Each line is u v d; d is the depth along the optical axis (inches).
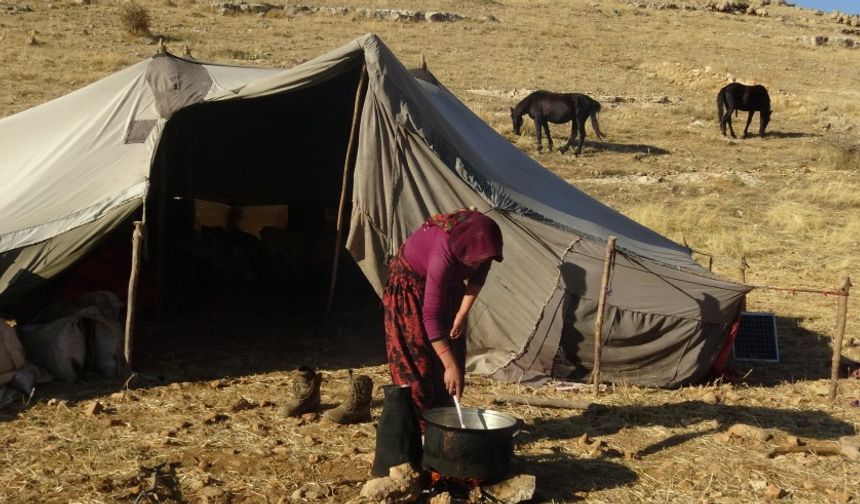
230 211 427.8
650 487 193.9
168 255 358.6
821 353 312.8
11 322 302.4
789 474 203.3
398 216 259.8
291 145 404.2
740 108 928.9
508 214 266.5
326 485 185.8
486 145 330.6
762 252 483.2
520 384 266.1
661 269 268.5
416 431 185.8
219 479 189.9
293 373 270.8
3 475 189.3
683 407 248.8
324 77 275.0
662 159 788.6
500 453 178.2
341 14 1534.2
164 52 342.6
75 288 306.5
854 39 1950.1
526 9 1862.7
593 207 336.2
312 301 362.0
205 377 263.4
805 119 1088.2
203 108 374.3
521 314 269.3
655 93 1179.9
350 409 224.2
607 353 267.9
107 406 234.5
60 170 285.6
